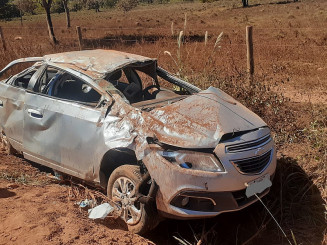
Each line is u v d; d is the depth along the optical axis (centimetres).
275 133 629
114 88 469
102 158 439
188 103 450
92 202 465
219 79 756
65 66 514
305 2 5503
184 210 382
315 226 445
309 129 620
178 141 393
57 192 500
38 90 539
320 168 509
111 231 415
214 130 403
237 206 388
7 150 619
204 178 375
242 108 464
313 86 1007
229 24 3066
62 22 4775
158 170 388
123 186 424
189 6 7525
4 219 418
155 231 452
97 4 7762
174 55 1300
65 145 484
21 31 3056
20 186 509
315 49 1511
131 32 2659
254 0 6900
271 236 437
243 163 393
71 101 490
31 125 527
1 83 598
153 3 10206
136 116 427
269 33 2116
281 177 491
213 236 437
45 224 411
